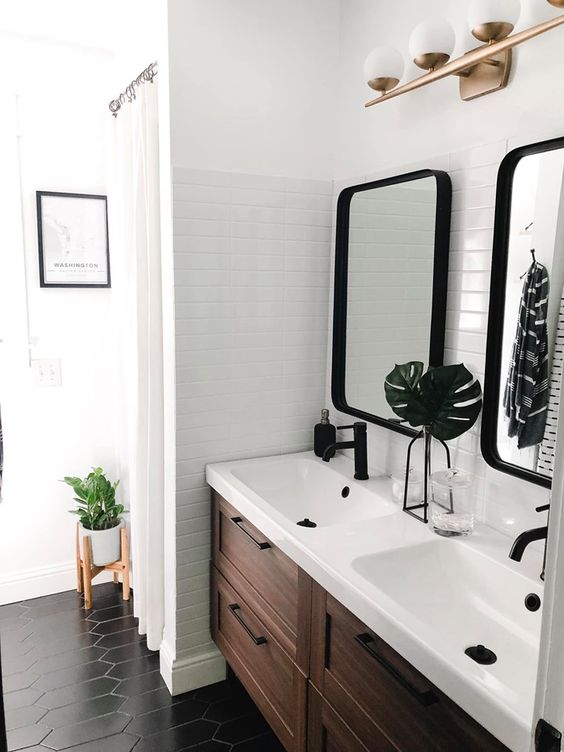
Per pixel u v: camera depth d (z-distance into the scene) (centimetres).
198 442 220
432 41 154
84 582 285
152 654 253
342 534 161
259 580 187
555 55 141
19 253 275
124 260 261
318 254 230
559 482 55
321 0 215
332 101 223
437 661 110
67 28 258
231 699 228
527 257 147
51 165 277
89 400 299
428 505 180
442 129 175
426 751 118
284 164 219
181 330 210
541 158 143
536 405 147
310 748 164
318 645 155
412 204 184
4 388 280
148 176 223
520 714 95
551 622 56
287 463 226
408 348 190
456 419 162
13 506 289
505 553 149
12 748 201
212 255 211
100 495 288
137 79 230
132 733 209
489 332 158
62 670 242
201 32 199
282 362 230
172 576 227
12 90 264
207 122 204
